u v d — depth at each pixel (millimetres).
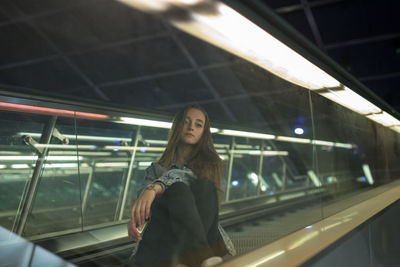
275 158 5773
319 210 1738
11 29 10289
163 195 1039
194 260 979
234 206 2518
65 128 4324
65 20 9617
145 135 4320
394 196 2719
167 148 1137
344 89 1979
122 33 10086
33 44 10922
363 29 8484
